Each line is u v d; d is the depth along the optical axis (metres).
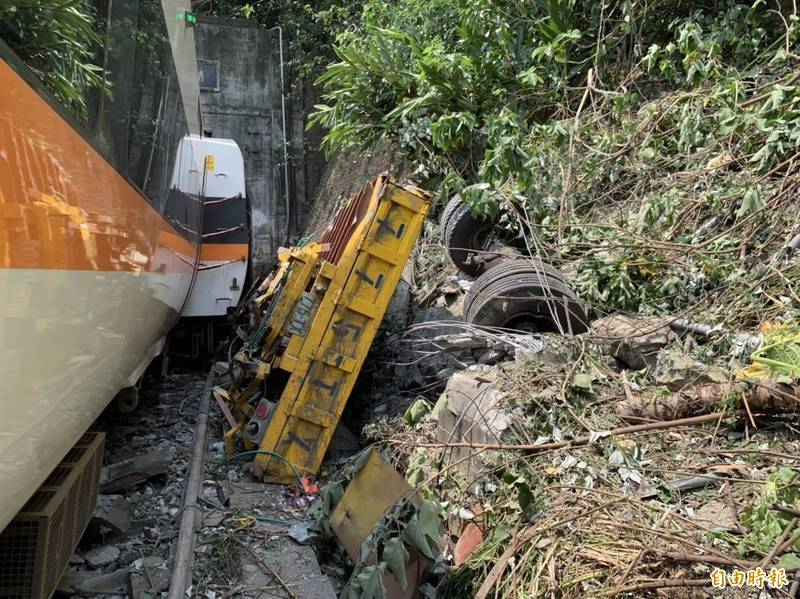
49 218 2.05
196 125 7.82
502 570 2.54
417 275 7.46
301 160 16.22
